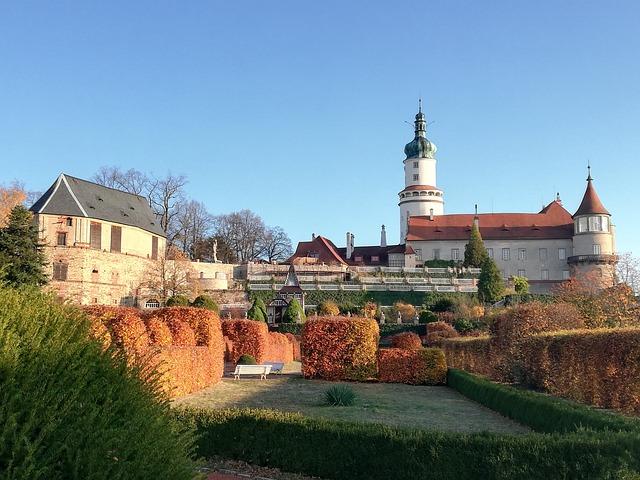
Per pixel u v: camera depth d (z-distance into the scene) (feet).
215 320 82.02
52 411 14.78
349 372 88.84
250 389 74.02
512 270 335.88
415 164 391.04
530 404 48.34
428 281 286.25
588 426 35.86
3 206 219.82
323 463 35.35
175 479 17.10
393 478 32.96
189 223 347.36
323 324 90.68
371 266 322.96
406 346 134.21
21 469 13.55
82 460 14.67
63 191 241.55
